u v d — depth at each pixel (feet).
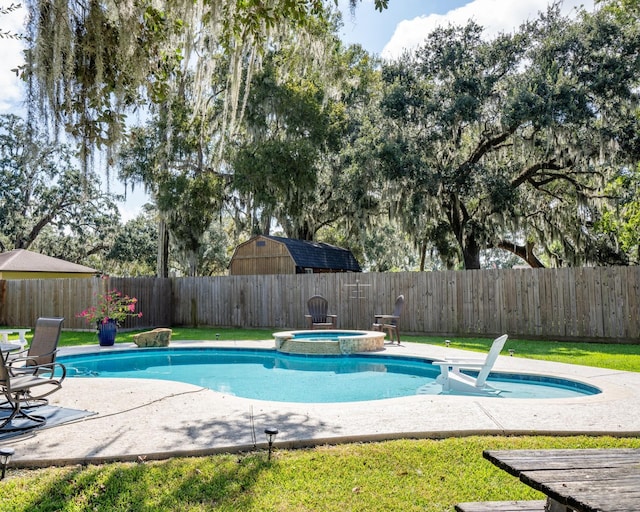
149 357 31.53
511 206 50.60
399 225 59.06
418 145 52.42
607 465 5.93
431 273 40.65
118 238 99.25
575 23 49.78
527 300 37.14
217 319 48.78
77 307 45.91
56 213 93.97
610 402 15.61
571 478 5.43
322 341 29.84
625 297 34.01
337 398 20.16
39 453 10.73
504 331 37.83
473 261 58.65
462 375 21.74
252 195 65.10
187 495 8.95
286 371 27.14
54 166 86.53
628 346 32.27
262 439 11.69
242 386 22.85
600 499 4.75
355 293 43.27
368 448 11.34
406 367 27.32
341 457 10.77
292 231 73.92
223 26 16.05
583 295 35.32
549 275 36.50
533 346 32.68
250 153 60.13
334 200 67.87
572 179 55.21
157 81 15.72
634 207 47.62
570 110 44.42
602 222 53.36
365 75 68.59
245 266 61.05
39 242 100.58
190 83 30.53
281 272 58.44
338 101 64.80
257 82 56.80
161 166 59.82
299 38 20.20
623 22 49.55
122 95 14.47
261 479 9.61
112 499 8.80
